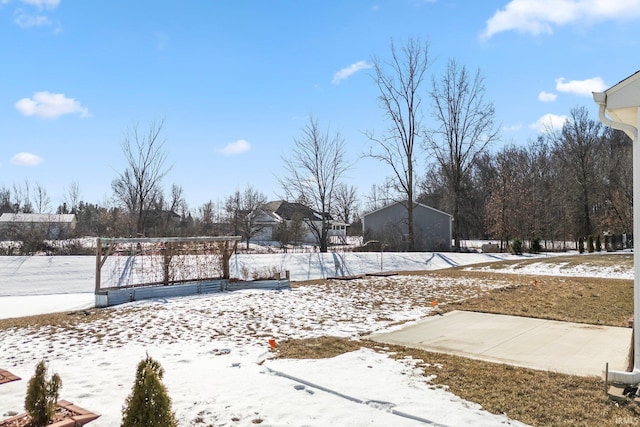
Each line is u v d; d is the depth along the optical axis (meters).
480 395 5.09
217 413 4.66
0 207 41.84
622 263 21.61
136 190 28.23
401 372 6.00
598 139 44.88
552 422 4.34
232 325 9.48
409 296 13.59
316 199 31.72
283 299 13.05
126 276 17.91
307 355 6.96
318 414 4.62
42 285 17.25
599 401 4.80
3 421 4.40
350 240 51.97
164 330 9.10
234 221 43.34
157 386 3.71
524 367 6.17
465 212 50.44
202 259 15.81
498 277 18.97
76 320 10.45
